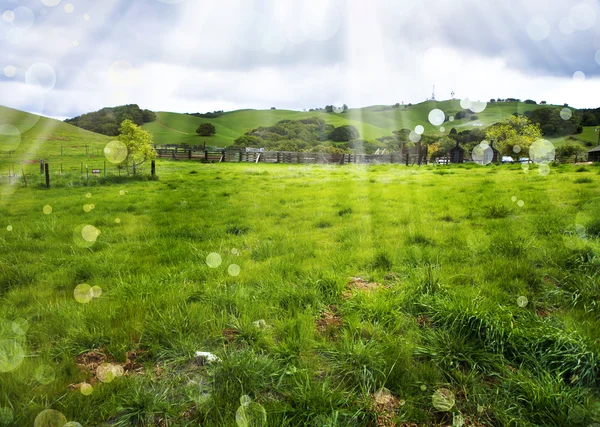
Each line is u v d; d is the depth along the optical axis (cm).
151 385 364
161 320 465
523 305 491
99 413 325
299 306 509
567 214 929
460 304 457
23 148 5784
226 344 433
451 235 823
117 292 565
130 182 2428
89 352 423
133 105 16250
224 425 306
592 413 311
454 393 353
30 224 1127
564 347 385
